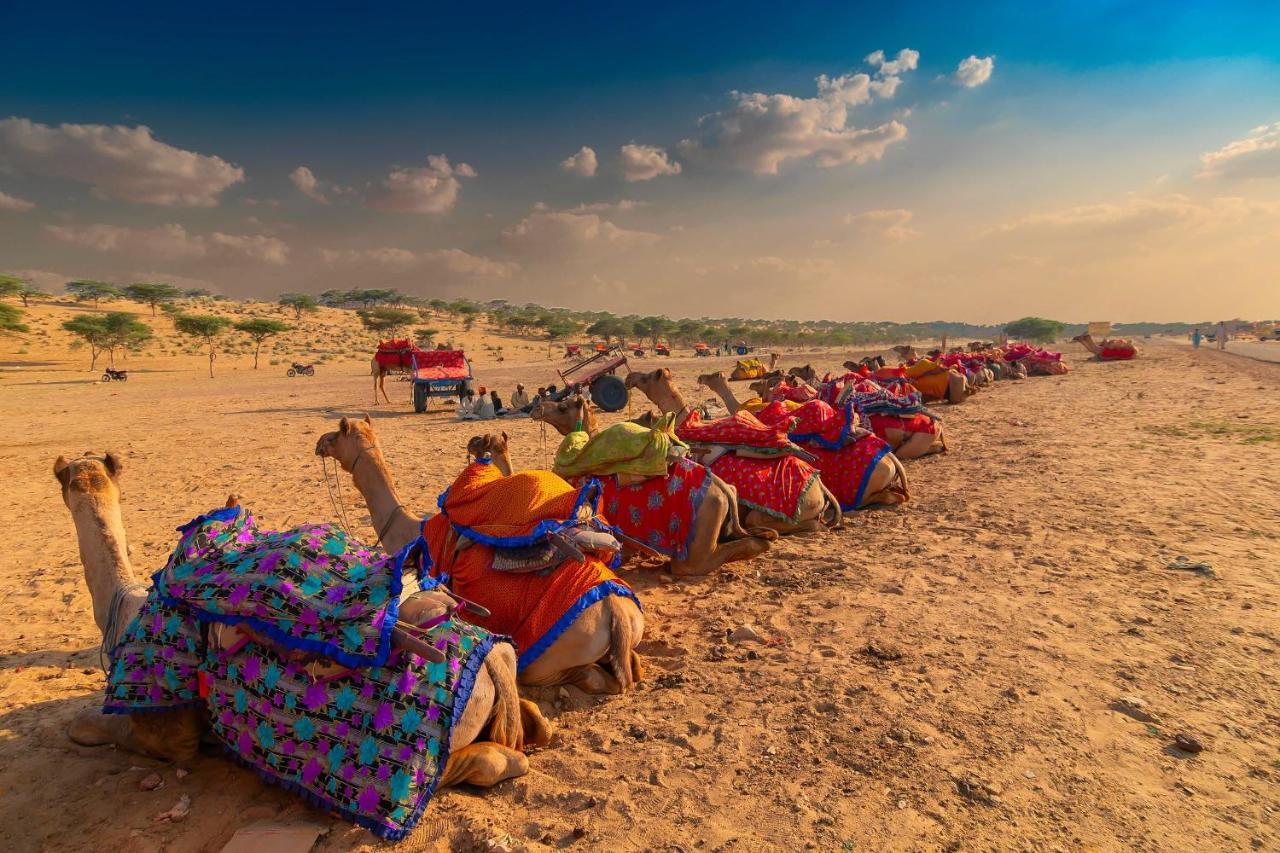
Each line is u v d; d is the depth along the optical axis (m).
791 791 4.23
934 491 11.70
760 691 5.42
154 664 4.25
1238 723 4.73
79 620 7.42
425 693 3.97
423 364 31.23
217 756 4.67
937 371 25.75
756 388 17.00
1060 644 5.91
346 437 6.40
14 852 3.81
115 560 5.02
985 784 4.19
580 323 193.88
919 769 4.36
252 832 3.86
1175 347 83.50
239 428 25.67
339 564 4.17
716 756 4.61
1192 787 4.12
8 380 54.12
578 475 7.97
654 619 6.93
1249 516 9.30
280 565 4.11
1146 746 4.52
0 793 4.28
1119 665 5.54
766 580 7.84
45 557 10.06
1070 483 11.59
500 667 4.33
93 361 66.50
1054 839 3.76
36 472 17.67
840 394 14.02
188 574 4.28
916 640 6.11
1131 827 3.82
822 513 9.75
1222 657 5.61
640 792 4.27
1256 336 143.00
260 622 4.07
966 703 5.07
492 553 5.40
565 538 5.17
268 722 4.08
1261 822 3.82
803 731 4.84
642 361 83.88
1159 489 10.91
